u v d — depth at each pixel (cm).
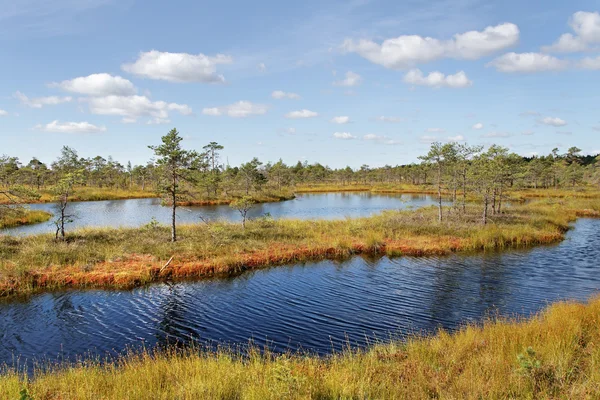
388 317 1349
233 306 1466
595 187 7306
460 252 2328
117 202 5809
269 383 669
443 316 1352
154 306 1465
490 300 1508
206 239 2331
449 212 3566
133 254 2008
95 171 8125
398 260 2147
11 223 3416
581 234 2955
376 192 8294
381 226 2827
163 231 2598
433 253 2284
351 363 840
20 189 2386
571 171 7700
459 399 587
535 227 2920
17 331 1245
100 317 1360
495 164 3092
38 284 1652
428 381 691
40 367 1007
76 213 4316
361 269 1973
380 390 658
